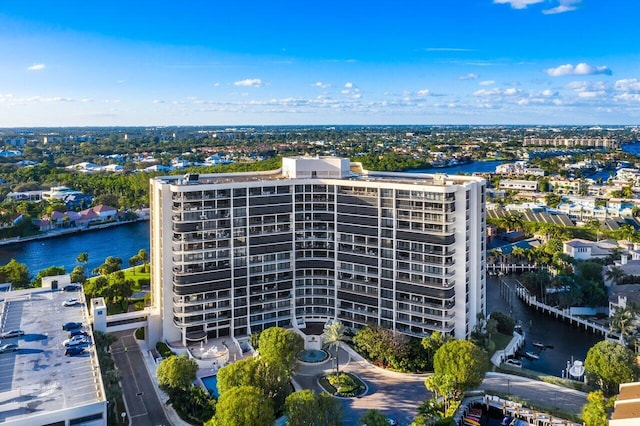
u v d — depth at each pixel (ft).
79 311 531.91
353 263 585.22
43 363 419.54
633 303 605.73
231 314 572.92
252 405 361.92
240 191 563.89
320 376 503.61
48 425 342.23
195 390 436.35
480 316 574.97
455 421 424.46
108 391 401.90
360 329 571.28
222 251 563.89
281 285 596.70
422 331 552.82
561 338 642.22
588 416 393.50
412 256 551.59
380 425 372.58
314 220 599.57
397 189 549.13
